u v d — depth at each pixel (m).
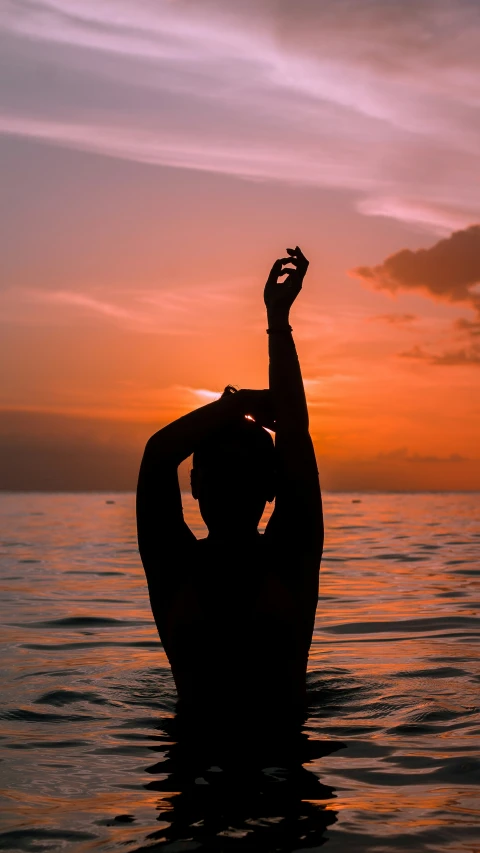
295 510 2.27
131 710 3.05
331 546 14.43
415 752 2.49
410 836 1.85
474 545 14.62
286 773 2.28
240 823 1.92
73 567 10.43
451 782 2.24
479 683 3.53
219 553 2.29
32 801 2.10
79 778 2.27
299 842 1.81
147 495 2.25
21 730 2.80
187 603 2.27
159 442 2.19
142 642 4.96
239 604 2.26
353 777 2.26
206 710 2.36
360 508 43.41
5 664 4.16
